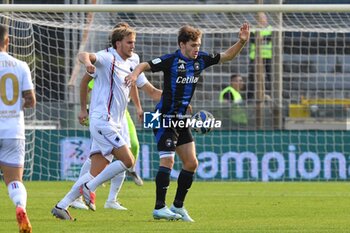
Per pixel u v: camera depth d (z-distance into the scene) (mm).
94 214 34406
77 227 29516
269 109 61625
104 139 32031
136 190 48406
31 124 56969
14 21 52188
